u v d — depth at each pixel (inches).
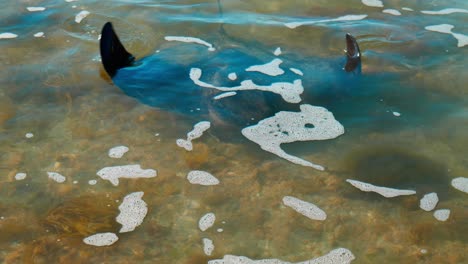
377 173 135.5
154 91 148.4
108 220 129.2
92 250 125.8
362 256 125.3
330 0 173.6
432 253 125.6
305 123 143.0
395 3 172.7
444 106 146.2
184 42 160.1
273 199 132.0
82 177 134.3
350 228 128.4
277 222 129.1
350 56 150.9
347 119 143.8
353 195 132.5
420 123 143.2
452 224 128.7
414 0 173.5
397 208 130.8
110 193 132.4
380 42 160.6
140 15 167.5
